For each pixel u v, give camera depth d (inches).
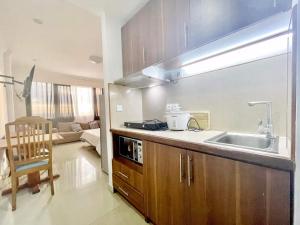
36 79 224.1
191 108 74.9
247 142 54.6
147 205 62.0
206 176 41.9
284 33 40.5
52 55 169.3
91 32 122.5
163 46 65.1
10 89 160.4
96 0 75.2
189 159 46.0
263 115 53.0
